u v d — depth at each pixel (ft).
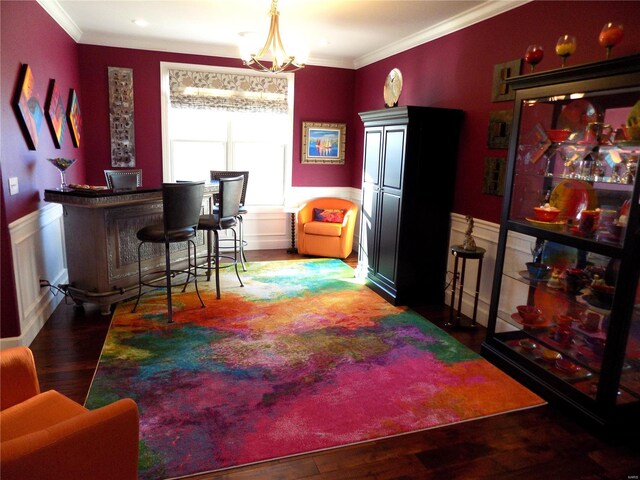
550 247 9.21
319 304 13.25
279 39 11.07
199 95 18.08
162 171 18.28
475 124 12.35
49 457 3.95
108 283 11.87
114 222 11.92
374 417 7.73
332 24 13.71
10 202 9.45
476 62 12.25
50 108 12.33
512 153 9.22
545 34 9.97
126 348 10.03
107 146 17.40
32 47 11.04
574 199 8.41
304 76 19.26
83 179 16.92
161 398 8.11
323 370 9.30
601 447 7.12
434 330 11.59
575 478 6.40
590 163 8.04
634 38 8.02
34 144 10.80
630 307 6.91
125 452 4.64
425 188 12.99
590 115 8.00
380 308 13.09
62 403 5.44
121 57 16.93
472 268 12.67
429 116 12.48
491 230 11.83
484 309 12.19
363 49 17.20
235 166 19.51
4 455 3.67
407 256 13.20
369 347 10.46
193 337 10.70
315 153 20.02
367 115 14.43
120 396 8.13
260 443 6.95
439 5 11.71
